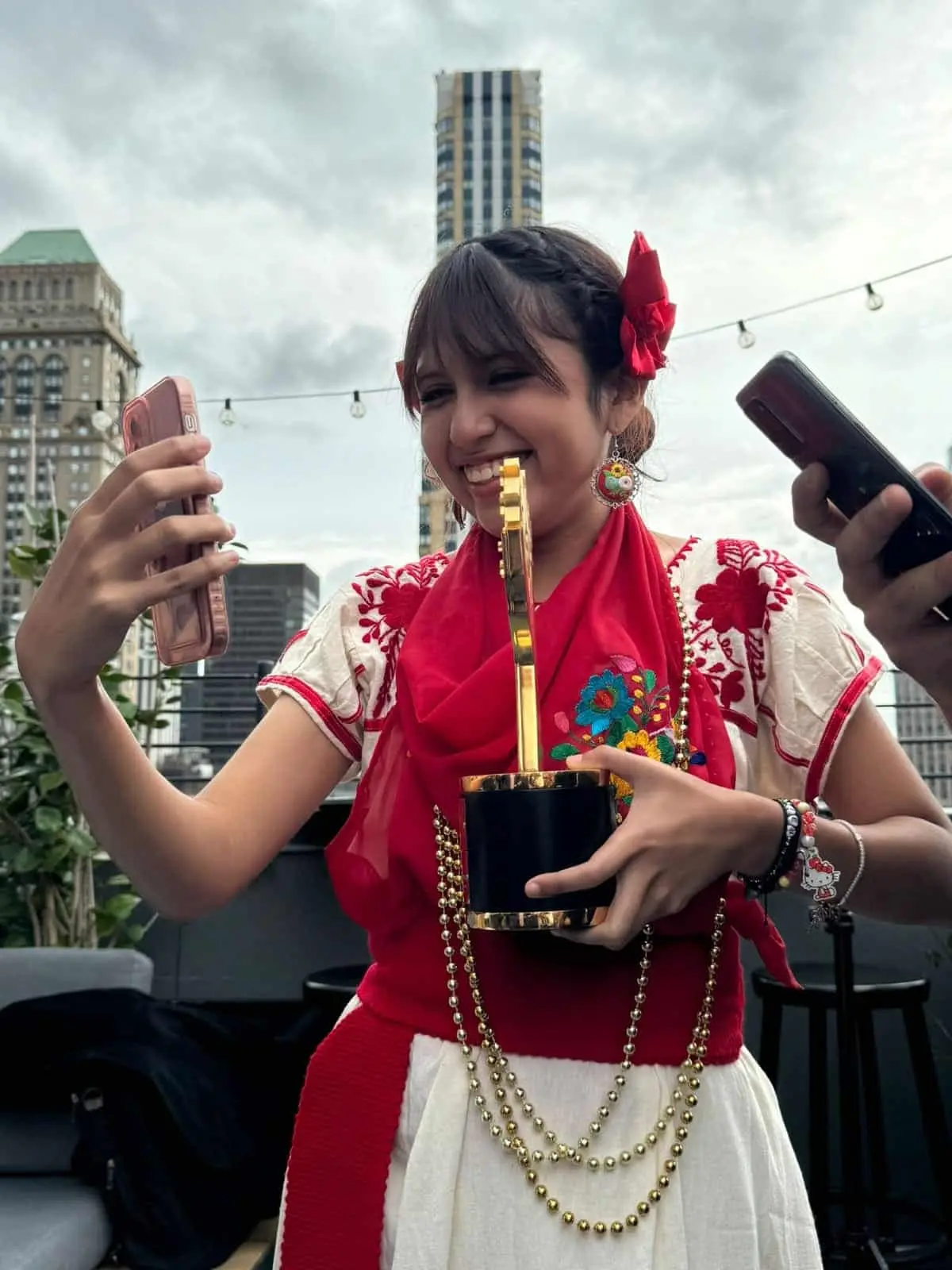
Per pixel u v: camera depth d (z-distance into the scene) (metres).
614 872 0.49
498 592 0.66
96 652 0.50
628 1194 0.57
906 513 0.47
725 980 0.62
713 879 0.53
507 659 0.61
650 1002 0.60
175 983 2.67
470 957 0.61
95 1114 1.75
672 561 0.69
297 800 0.69
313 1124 0.64
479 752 0.59
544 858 0.50
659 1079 0.59
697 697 0.64
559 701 0.61
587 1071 0.59
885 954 2.44
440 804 0.61
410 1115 0.62
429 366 0.64
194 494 0.50
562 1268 0.56
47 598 0.50
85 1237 1.62
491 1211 0.58
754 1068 0.65
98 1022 1.86
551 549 0.69
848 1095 1.78
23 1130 1.87
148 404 0.56
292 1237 0.62
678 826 0.51
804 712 0.63
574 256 0.66
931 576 0.47
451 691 0.62
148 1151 1.73
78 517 0.51
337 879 0.66
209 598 0.54
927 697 0.58
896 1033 2.37
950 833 0.65
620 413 0.68
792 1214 0.61
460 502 0.68
